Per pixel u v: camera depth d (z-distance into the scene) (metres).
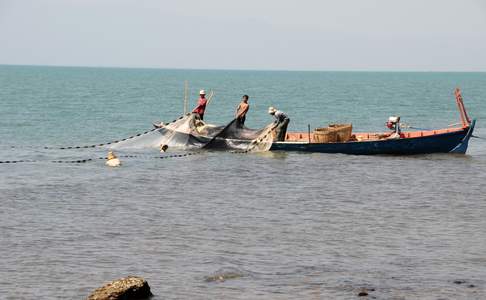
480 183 64.25
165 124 89.62
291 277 36.12
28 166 71.81
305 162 74.94
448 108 190.62
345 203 54.94
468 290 34.28
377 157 78.75
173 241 42.97
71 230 45.25
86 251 40.53
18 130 107.44
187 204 54.03
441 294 33.69
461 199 56.91
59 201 54.44
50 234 44.16
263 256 39.97
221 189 60.25
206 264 38.28
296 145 80.81
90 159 77.00
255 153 81.38
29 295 33.25
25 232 44.53
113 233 44.69
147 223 47.50
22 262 38.16
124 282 32.72
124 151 83.75
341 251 41.12
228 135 82.88
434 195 58.50
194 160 76.50
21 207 52.00
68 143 92.62
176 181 63.84
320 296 33.34
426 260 39.38
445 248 41.91
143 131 111.25
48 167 71.31
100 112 151.12
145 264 38.19
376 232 45.72
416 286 34.81
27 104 170.62
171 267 37.72
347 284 35.00
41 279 35.53
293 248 41.69
